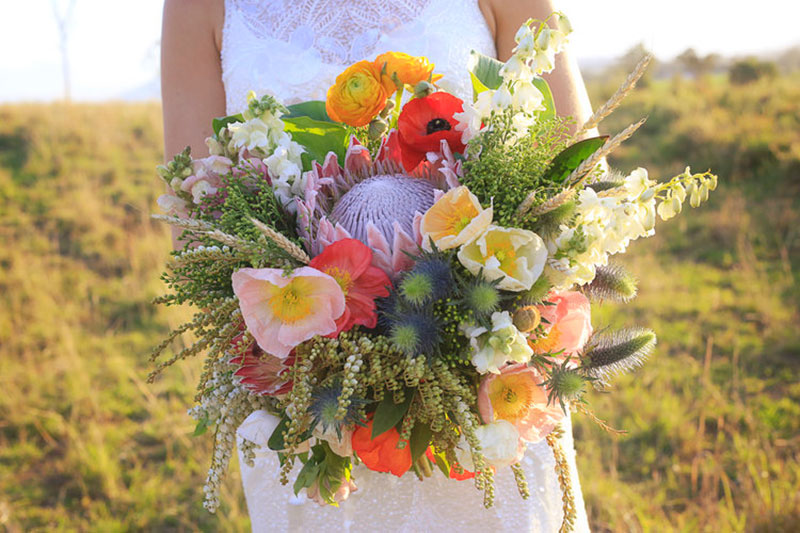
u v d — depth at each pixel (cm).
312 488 135
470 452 117
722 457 384
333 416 117
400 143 135
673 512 349
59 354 525
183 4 191
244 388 128
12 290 628
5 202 823
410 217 128
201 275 127
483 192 123
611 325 139
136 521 364
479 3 184
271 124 135
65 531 358
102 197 847
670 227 723
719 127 955
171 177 138
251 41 187
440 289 115
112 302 620
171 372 503
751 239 677
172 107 191
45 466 412
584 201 119
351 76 137
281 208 135
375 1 182
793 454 379
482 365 114
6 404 462
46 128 1046
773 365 477
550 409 125
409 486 171
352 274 118
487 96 132
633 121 1092
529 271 115
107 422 453
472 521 172
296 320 115
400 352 119
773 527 310
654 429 408
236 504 359
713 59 1278
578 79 180
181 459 416
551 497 178
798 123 949
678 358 491
